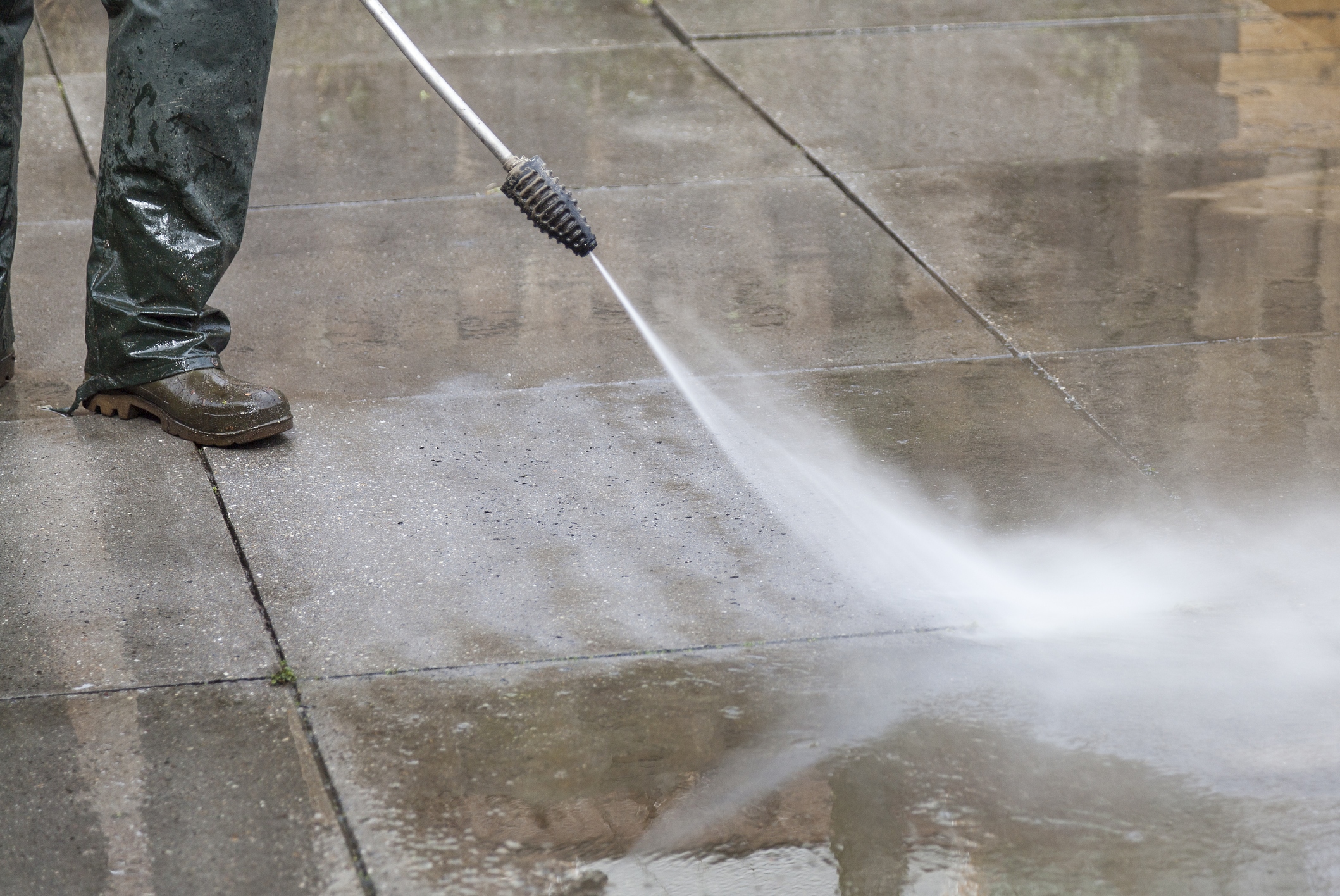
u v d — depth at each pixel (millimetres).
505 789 3766
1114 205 7820
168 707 4062
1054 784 3795
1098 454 5434
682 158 8516
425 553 4836
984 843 3596
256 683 4180
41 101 9148
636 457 5453
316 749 3902
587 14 10977
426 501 5148
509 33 10570
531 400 5887
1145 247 7309
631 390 5957
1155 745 3938
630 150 8625
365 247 7383
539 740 3947
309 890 3438
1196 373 6039
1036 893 3439
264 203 7910
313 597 4590
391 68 9891
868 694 4148
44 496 5160
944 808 3711
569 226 5266
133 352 5551
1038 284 6930
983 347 6320
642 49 10281
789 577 4707
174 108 5309
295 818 3658
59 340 6402
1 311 5816
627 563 4781
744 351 6316
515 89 9547
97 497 5160
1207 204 7812
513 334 6473
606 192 8047
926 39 10445
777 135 8844
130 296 5531
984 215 7730
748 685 4180
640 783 3793
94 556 4801
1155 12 10977
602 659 4297
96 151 8531
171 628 4426
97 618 4473
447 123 9031
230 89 5371
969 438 5566
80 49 9984
